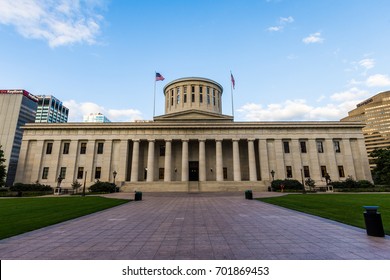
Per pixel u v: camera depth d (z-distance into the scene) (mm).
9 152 97188
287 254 7215
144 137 49125
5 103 103500
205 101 64062
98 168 48125
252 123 49281
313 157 48094
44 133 49469
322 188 41531
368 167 47219
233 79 60062
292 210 17109
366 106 132375
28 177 47375
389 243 8281
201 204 21562
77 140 49125
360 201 20797
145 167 51312
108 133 49531
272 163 48250
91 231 10695
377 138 125062
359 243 8289
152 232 10375
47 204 21688
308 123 49406
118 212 16922
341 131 49531
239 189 42281
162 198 28531
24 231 10609
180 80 65500
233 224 12016
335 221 12609
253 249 7730
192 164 52438
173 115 58344
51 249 7934
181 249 7793
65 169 47844
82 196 31734
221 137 49000
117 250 7766
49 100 154750
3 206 20281
